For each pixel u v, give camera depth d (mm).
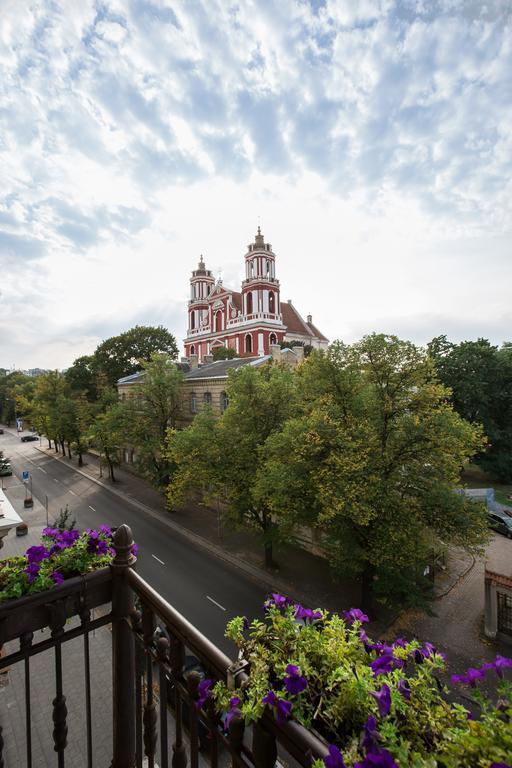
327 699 1922
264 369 25406
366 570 16375
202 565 21562
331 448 15328
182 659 2682
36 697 11711
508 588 15016
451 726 1759
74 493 36375
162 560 22141
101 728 10648
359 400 16344
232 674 2141
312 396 18016
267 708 1939
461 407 37375
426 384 15812
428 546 15180
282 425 19281
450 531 14938
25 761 9812
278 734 1875
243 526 21531
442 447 14727
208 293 76625
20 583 2934
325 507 14266
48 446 64688
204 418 22562
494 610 15391
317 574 20406
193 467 21016
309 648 2133
